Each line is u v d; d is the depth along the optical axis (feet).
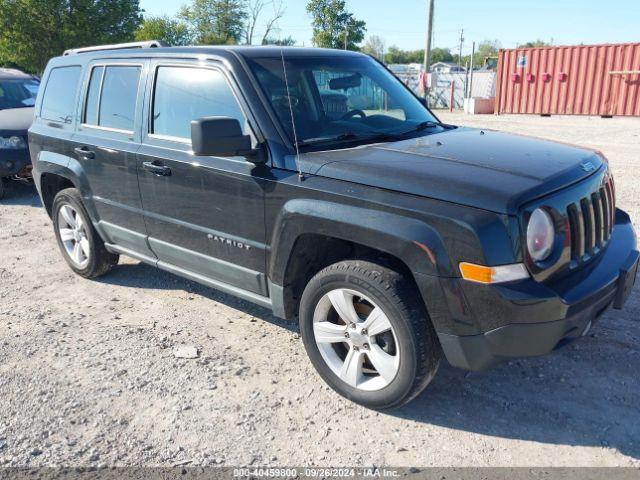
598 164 11.46
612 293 10.47
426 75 85.35
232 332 14.14
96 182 15.75
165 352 13.14
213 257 13.08
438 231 9.29
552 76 66.85
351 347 10.89
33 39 74.59
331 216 10.28
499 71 71.05
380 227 9.71
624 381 11.54
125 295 16.61
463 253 9.09
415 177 9.84
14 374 12.28
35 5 71.77
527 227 9.10
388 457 9.65
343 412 10.89
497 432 10.21
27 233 23.15
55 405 11.17
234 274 12.74
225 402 11.21
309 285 11.07
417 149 11.31
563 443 9.86
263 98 11.91
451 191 9.40
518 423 10.43
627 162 33.55
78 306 15.87
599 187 10.96
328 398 11.32
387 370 10.41
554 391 11.32
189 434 10.29
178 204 13.41
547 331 9.24
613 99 62.90
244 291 12.91
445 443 9.96
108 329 14.37
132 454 9.80
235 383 11.86
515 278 9.12
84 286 17.37
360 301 10.79
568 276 9.95
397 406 10.58
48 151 17.51
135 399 11.33
